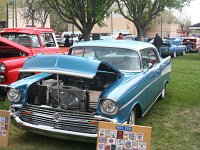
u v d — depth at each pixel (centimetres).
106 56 654
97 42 699
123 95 504
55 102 521
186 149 531
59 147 528
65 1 1836
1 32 938
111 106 486
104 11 1869
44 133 513
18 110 536
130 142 436
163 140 566
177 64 1744
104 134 444
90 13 1834
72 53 683
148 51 712
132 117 568
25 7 4191
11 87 540
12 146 524
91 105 517
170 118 693
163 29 7569
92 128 493
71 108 514
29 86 543
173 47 2248
